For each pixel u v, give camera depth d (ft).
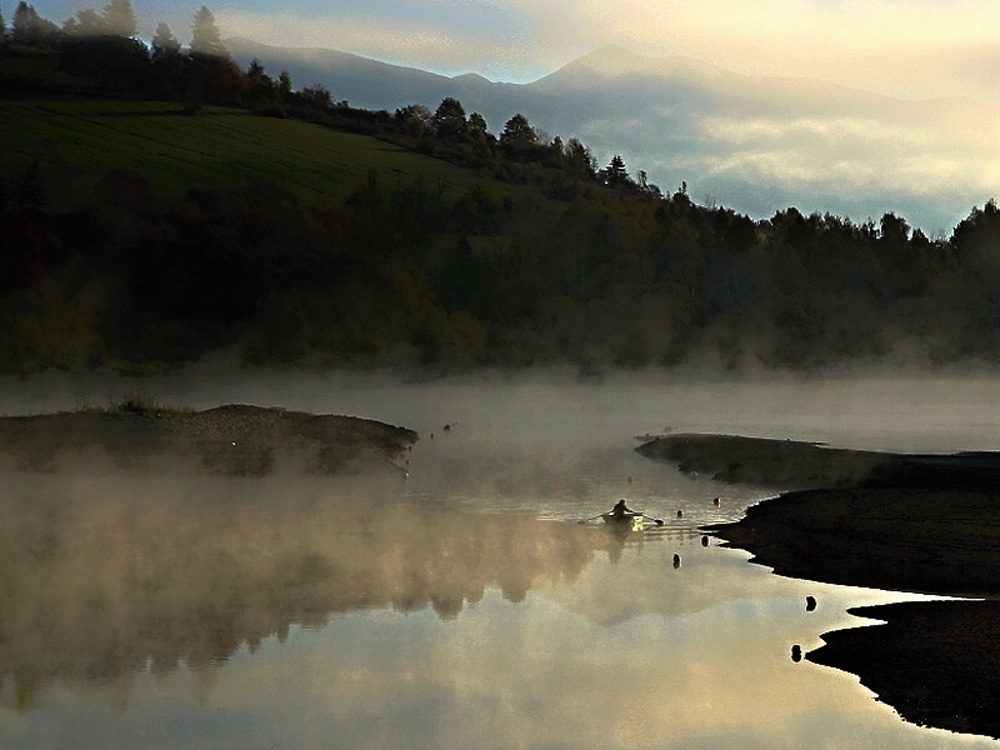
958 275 486.79
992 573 87.92
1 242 371.76
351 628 74.33
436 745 54.80
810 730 55.57
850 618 75.10
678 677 64.28
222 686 63.16
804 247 502.79
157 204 428.97
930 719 57.11
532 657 68.08
